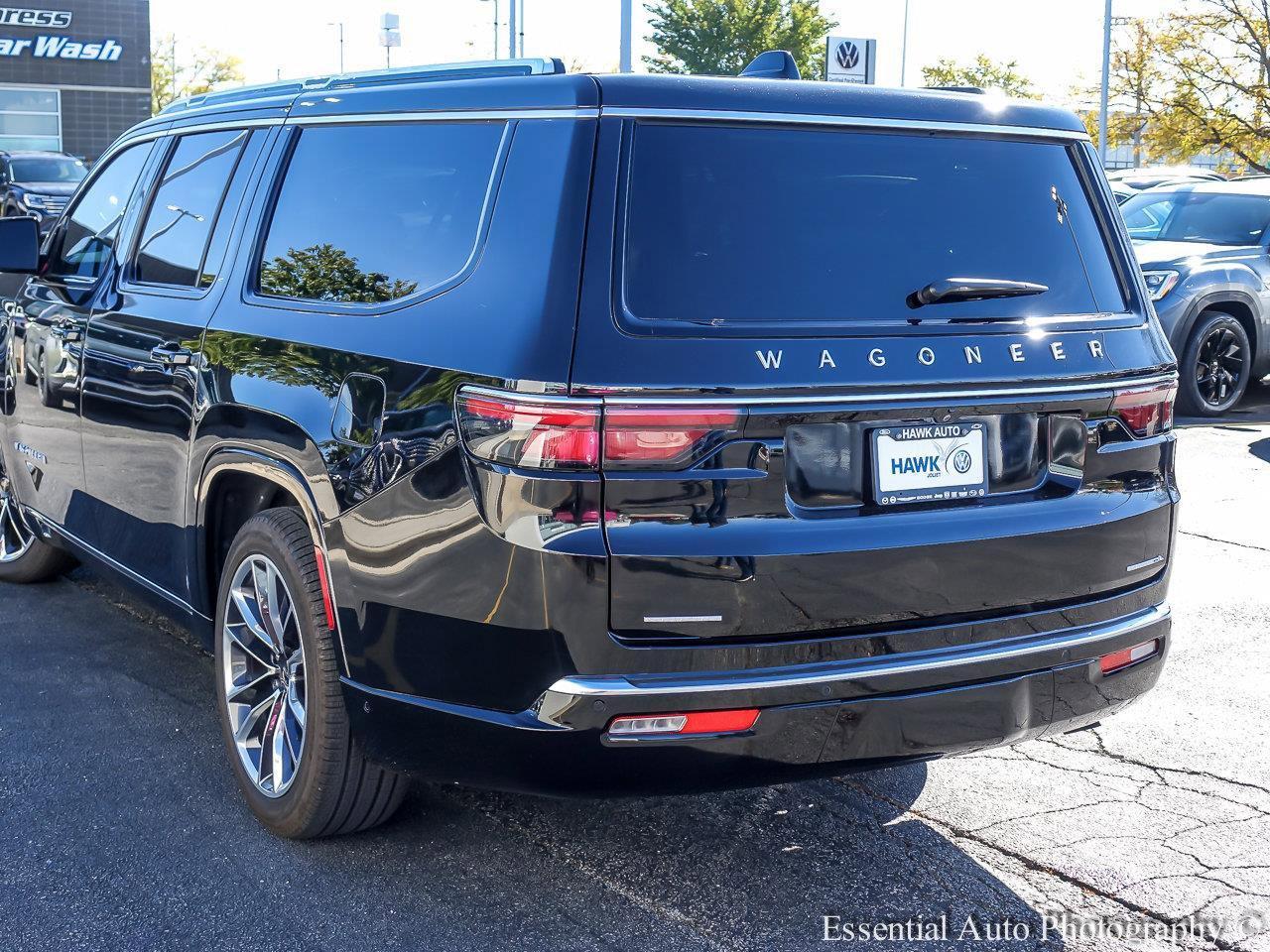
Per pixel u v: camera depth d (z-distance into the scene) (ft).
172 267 13.61
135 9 127.75
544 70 10.08
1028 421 10.03
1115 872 11.10
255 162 12.70
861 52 51.88
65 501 15.99
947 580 9.56
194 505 12.50
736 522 8.91
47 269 17.03
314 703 10.60
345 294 10.84
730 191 9.47
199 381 12.21
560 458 8.64
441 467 9.22
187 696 14.65
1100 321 10.51
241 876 10.76
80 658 15.80
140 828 11.55
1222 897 10.68
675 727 8.94
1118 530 10.41
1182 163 133.49
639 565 8.71
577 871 10.99
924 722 9.56
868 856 11.35
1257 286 35.70
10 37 123.95
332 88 12.08
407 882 10.73
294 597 10.80
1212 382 35.45
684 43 143.64
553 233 9.13
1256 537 22.47
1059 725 10.30
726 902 10.53
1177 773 13.20
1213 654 16.74
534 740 8.97
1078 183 10.91
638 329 8.89
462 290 9.59
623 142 9.32
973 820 12.07
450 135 10.39
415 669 9.57
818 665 9.18
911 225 9.94
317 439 10.44
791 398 8.98
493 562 8.91
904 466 9.47
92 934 9.86
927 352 9.54
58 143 127.54
